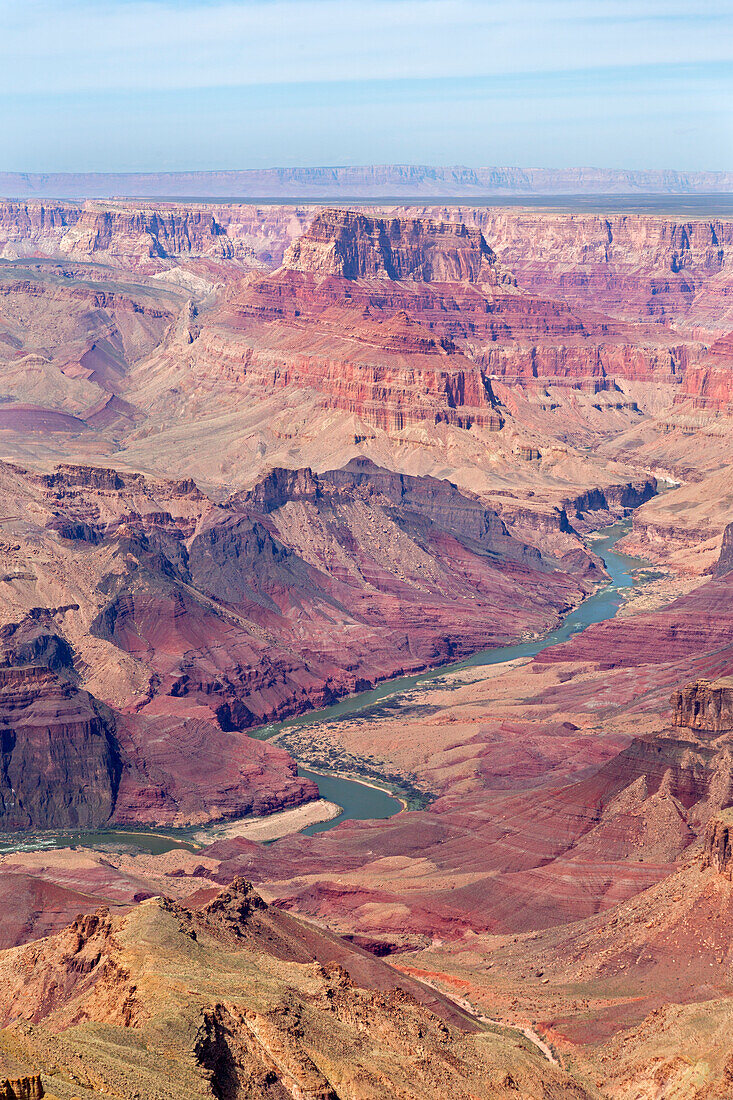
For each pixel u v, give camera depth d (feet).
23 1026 349.20
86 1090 316.19
